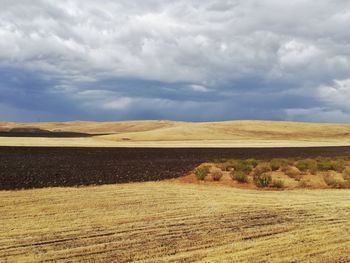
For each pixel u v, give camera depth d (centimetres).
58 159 4403
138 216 1517
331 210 1666
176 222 1432
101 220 1450
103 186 2311
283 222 1445
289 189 2373
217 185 2506
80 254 1084
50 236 1246
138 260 1038
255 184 2553
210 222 1436
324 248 1132
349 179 2742
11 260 1035
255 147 8738
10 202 1764
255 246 1152
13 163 3772
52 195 1958
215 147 8394
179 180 2727
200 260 1034
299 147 8962
